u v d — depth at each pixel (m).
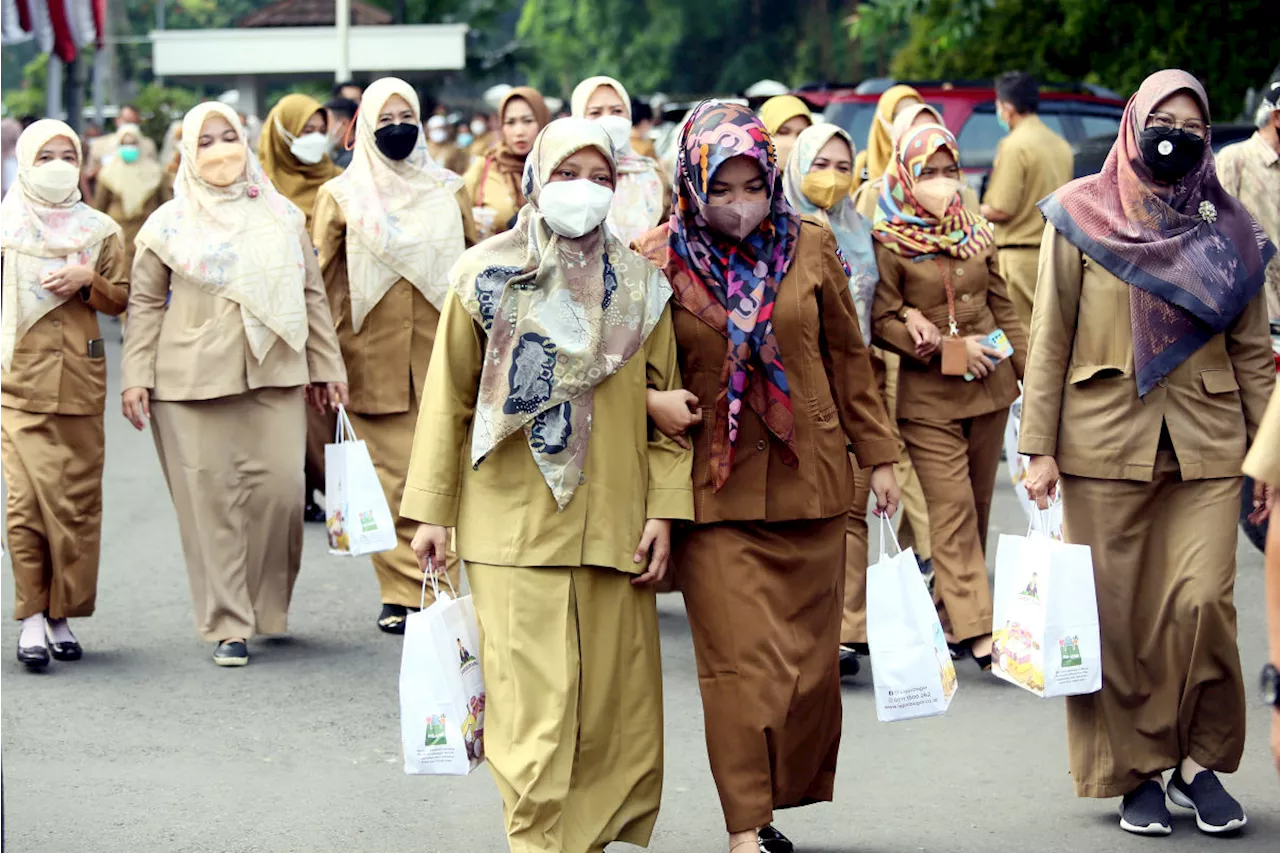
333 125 29.52
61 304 16.97
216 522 17.03
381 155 18.44
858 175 23.27
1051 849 12.23
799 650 11.25
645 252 11.22
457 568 18.28
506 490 10.71
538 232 10.64
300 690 16.31
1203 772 12.57
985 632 16.36
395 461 18.34
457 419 10.83
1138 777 12.48
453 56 72.19
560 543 10.59
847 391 11.58
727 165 10.83
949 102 33.38
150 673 16.86
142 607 19.55
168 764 14.16
